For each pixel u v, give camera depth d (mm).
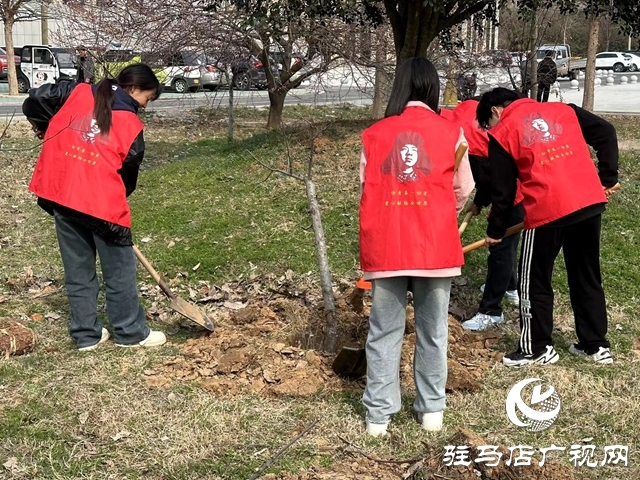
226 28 12508
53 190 4742
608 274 6262
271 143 9961
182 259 6867
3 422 3984
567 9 8797
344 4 8062
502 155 4656
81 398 4254
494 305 5488
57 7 18109
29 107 5027
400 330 3861
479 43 13930
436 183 3699
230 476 3562
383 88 12492
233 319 5613
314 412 4148
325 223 7445
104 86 4793
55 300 6043
